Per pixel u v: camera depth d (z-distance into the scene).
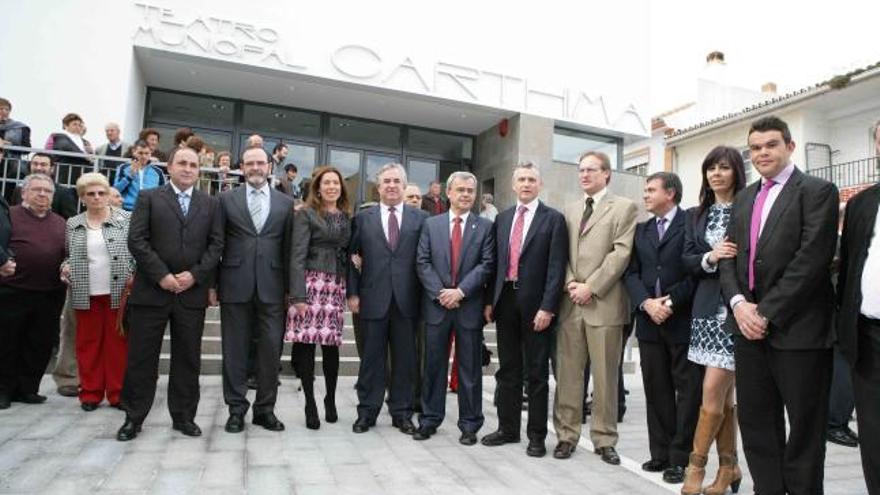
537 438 3.81
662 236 3.53
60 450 3.43
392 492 2.99
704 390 3.12
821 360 2.62
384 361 4.32
